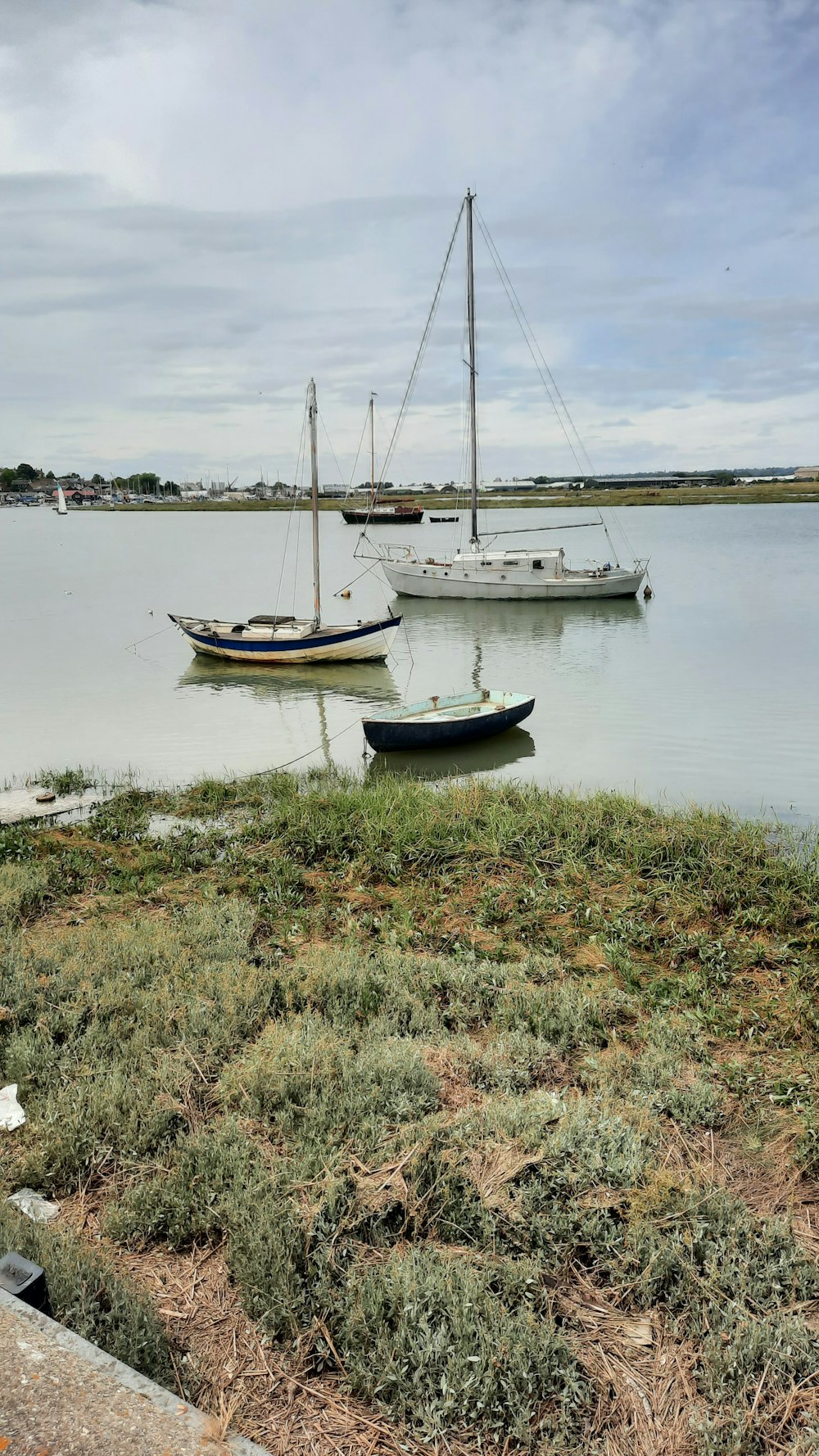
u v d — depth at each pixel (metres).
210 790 14.22
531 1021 6.66
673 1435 3.43
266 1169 4.74
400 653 29.03
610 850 11.03
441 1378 3.49
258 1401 3.49
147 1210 4.46
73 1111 5.20
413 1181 4.62
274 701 22.36
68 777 15.08
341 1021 6.51
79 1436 2.44
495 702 19.05
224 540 91.06
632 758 16.67
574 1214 4.39
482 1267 4.17
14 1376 2.62
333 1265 4.08
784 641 29.44
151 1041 6.06
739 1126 5.47
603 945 8.38
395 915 9.26
